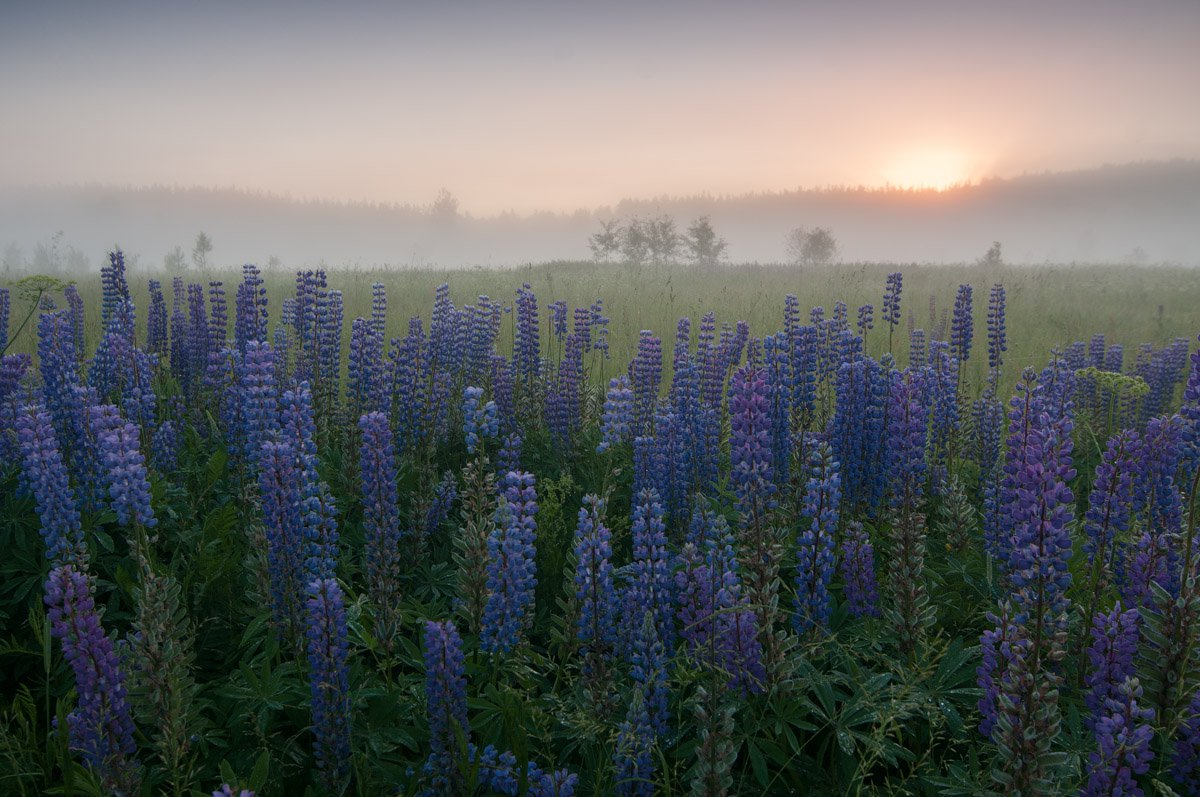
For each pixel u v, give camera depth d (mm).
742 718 3238
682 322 7000
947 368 6672
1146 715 2666
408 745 3225
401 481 5371
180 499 4805
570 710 3410
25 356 5469
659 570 3471
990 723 3004
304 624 3637
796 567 3781
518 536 3533
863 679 3352
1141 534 3961
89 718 2771
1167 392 9203
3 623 3863
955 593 4270
